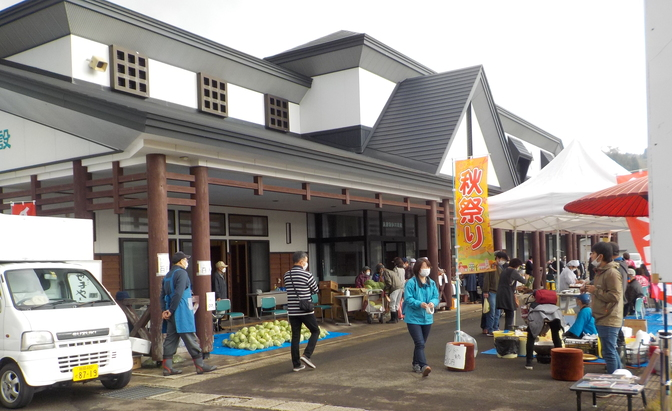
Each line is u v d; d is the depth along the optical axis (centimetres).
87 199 1056
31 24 1296
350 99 1914
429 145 1792
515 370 858
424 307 841
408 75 2147
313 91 1975
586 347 917
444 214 1819
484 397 702
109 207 1022
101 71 1331
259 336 1165
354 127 1897
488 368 878
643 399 635
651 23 448
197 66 1593
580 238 3178
